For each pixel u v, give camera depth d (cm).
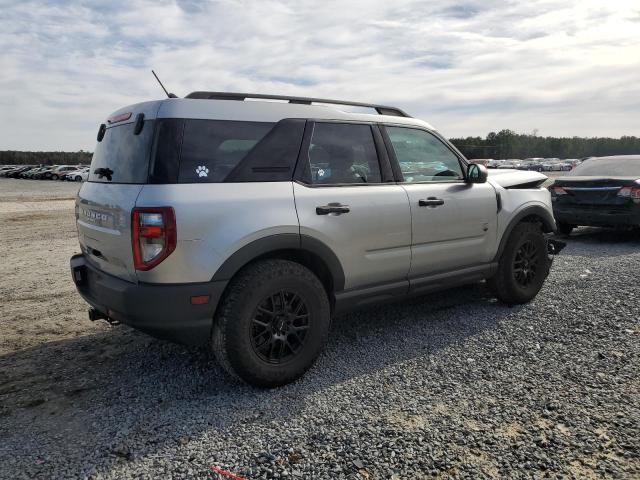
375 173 390
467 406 300
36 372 365
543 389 319
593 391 314
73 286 623
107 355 396
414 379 339
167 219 286
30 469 246
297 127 350
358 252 367
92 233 347
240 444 265
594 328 423
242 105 333
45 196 2612
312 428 279
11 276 680
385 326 449
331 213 349
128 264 301
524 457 248
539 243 502
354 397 315
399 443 262
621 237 934
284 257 345
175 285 293
